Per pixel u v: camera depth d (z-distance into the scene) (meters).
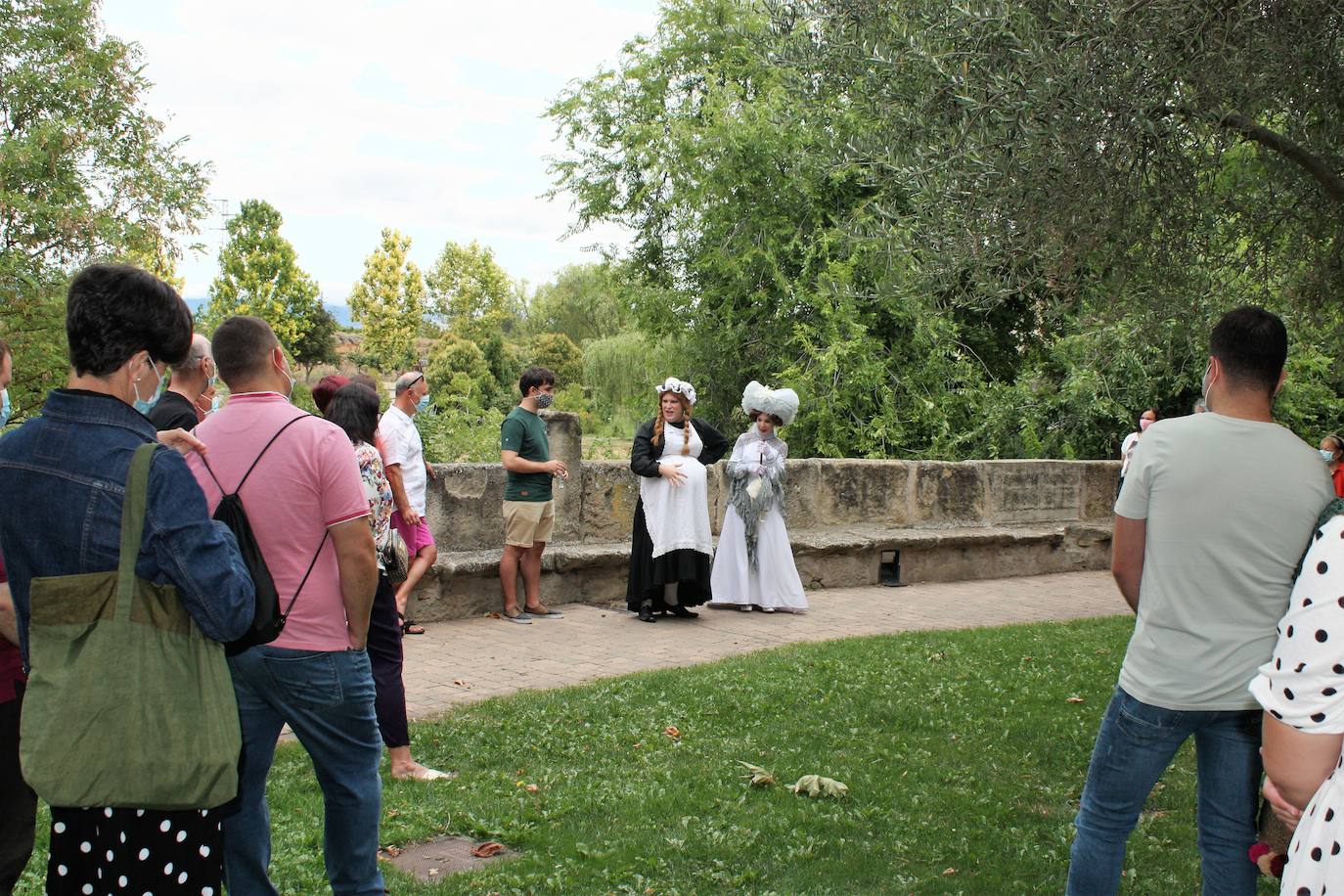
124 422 2.49
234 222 51.47
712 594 9.51
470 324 73.69
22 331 20.69
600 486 10.06
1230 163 5.73
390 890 3.76
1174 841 4.41
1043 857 4.18
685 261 21.36
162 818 2.44
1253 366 2.96
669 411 8.83
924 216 5.61
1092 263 5.57
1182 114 4.96
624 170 22.12
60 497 2.38
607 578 9.88
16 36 22.62
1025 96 4.75
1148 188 5.12
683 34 22.00
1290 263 5.98
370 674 3.31
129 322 2.46
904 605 10.15
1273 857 2.65
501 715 5.94
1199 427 2.98
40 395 20.83
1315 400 13.74
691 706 6.18
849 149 5.68
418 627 8.40
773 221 18.59
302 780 4.83
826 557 10.95
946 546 11.63
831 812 4.57
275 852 4.00
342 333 76.81
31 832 3.19
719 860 4.07
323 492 3.13
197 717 2.43
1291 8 4.68
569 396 30.44
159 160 24.14
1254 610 2.89
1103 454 16.22
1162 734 3.02
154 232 23.70
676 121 20.00
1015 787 4.97
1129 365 14.99
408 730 5.25
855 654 7.61
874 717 6.05
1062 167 4.78
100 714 2.35
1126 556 3.15
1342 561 2.19
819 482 11.28
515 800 4.65
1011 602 10.51
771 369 19.33
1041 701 6.46
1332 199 5.34
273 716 3.19
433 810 4.51
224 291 51.50
